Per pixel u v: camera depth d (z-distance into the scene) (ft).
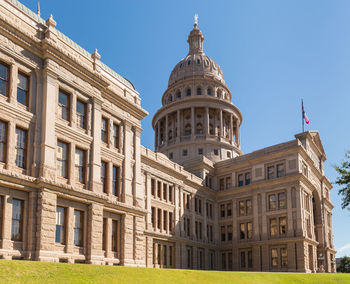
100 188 130.00
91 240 120.16
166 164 229.45
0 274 71.20
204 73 361.10
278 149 256.93
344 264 384.06
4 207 99.71
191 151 327.67
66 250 112.57
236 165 272.72
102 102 137.08
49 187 108.58
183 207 241.14
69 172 119.75
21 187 103.45
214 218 272.51
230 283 105.09
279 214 242.58
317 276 141.90
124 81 156.15
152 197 214.90
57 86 119.96
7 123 105.60
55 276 77.41
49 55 117.60
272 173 254.68
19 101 110.42
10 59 107.96
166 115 351.25
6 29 107.45
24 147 109.81
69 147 121.60
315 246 249.14
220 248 264.72
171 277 96.99
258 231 248.52
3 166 102.73
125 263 134.82
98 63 141.79
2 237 98.07
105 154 137.18
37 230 104.78
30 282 71.56
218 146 331.36
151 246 203.31
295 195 239.09
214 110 349.41
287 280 129.49
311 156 278.26
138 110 155.84
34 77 114.93
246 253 252.62
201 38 399.65
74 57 125.08
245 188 261.44
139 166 154.51
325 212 291.38
